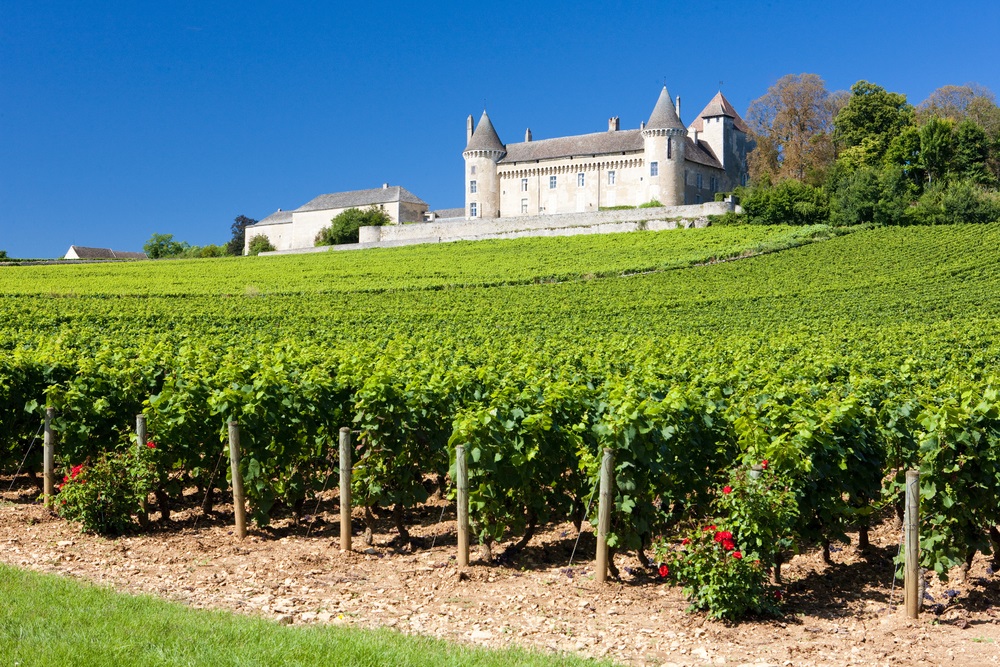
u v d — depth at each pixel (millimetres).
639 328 39031
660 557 8867
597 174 100250
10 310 42344
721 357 21125
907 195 78375
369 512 11562
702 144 106125
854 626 8383
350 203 118500
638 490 9898
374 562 10641
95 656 6363
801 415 10258
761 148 99188
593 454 11281
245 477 11828
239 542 11547
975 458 9125
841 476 10250
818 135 98750
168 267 75375
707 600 8406
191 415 12430
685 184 97750
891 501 10422
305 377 13195
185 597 8758
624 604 9000
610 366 18922
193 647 6711
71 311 43000
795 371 16594
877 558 10961
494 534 10719
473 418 10469
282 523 12711
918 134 93312
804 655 7566
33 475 14484
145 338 30078
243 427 11883
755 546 8734
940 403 12453
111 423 13500
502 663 6863
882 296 49469
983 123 100250
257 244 121000
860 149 96438
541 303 49594
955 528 9234
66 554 10492
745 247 67500
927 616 8680
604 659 7312
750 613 8602
